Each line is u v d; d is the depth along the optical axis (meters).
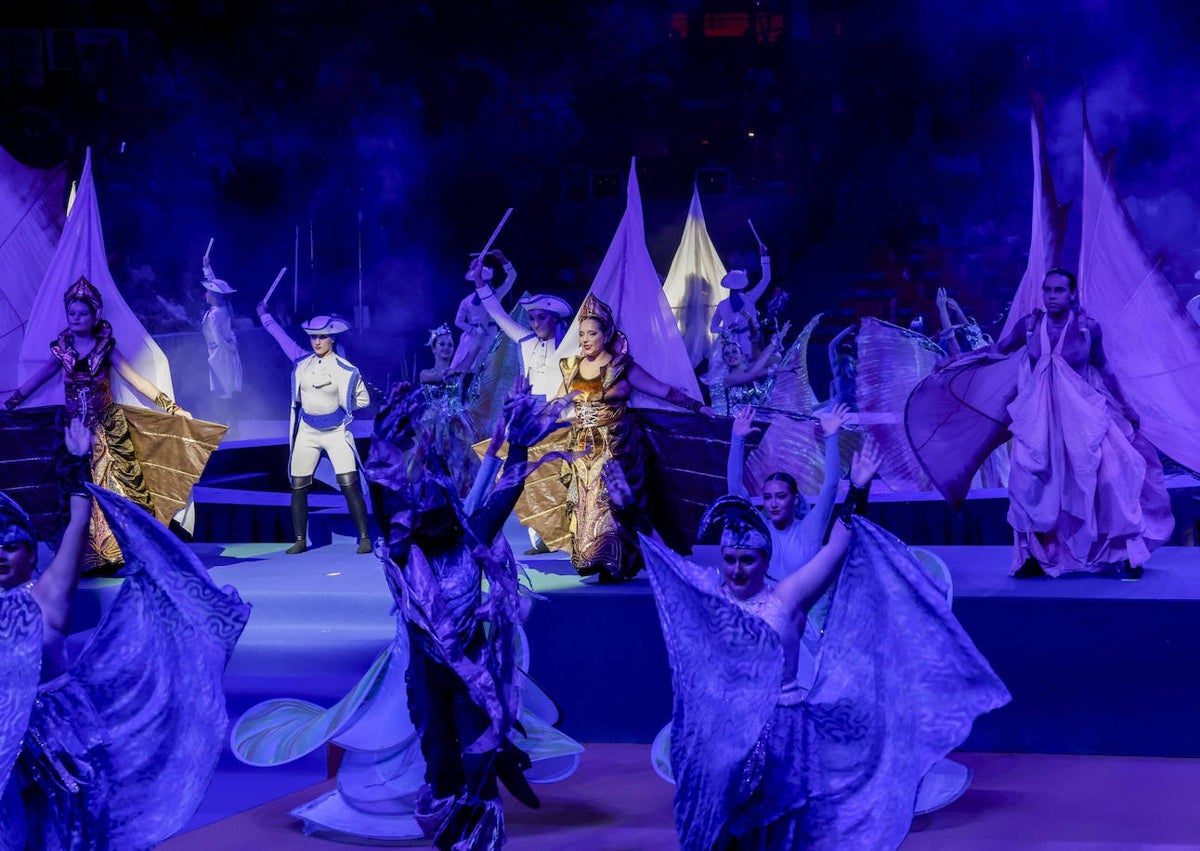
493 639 4.96
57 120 24.44
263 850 5.41
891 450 11.13
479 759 4.86
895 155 25.16
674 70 26.02
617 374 7.77
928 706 4.52
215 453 13.87
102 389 8.74
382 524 4.95
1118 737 6.59
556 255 24.02
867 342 11.61
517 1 26.34
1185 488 11.12
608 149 25.20
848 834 4.45
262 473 14.31
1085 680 6.62
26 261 10.04
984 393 7.74
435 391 10.56
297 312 21.53
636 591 7.21
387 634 7.83
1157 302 7.90
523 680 5.83
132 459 8.80
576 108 25.44
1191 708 6.50
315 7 25.75
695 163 25.09
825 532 5.57
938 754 4.45
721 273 16.88
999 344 7.65
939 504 10.61
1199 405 7.83
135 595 4.80
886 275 23.19
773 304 19.05
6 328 9.95
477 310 11.38
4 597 4.49
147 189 24.25
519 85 26.20
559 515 8.22
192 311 22.73
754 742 4.39
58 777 4.50
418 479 4.88
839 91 25.56
